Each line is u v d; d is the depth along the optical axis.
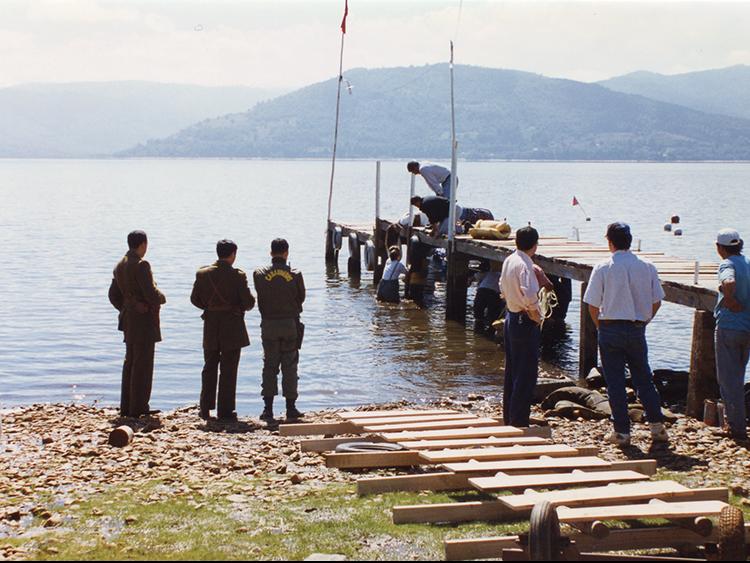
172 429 13.06
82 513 8.88
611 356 11.71
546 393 15.65
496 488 8.63
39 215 76.75
